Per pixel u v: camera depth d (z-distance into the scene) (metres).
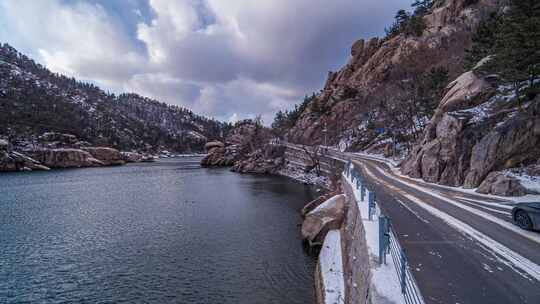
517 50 20.64
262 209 35.28
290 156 78.25
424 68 70.69
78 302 15.00
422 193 19.31
